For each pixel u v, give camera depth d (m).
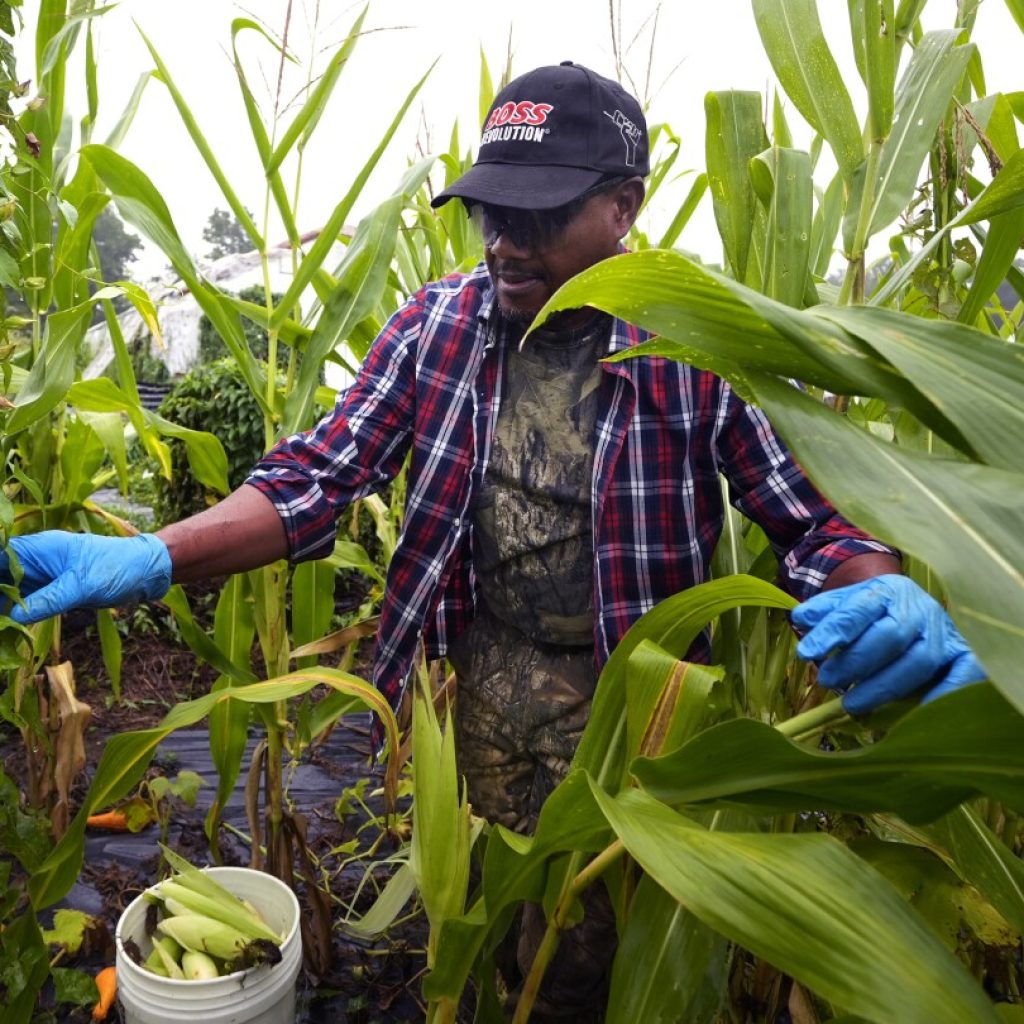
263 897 1.56
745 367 0.58
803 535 1.21
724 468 1.28
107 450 1.88
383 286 1.59
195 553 1.19
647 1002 0.96
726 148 1.21
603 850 0.94
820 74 1.07
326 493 1.31
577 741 1.38
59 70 1.48
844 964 0.59
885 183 1.06
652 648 0.97
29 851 1.18
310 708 1.90
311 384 1.61
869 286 1.81
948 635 0.71
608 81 1.17
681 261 0.53
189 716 1.26
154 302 1.44
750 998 1.37
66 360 1.31
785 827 1.19
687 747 0.67
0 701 1.30
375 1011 1.72
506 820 1.47
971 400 0.49
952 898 1.04
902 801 0.64
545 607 1.36
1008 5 1.19
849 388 0.58
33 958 1.16
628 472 1.26
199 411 4.12
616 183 1.15
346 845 2.10
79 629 3.56
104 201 1.54
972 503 0.47
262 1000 1.34
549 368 1.29
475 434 1.30
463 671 1.48
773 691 1.26
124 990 1.36
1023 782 0.55
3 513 0.98
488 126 1.18
